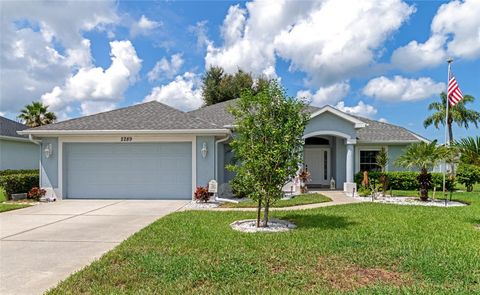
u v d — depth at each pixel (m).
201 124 16.06
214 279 5.49
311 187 22.62
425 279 5.52
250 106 9.89
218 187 16.84
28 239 8.44
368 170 21.91
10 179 16.16
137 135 15.87
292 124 9.56
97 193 16.25
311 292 5.01
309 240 7.92
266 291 5.04
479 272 5.75
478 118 36.09
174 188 16.09
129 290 5.12
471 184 20.55
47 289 5.27
